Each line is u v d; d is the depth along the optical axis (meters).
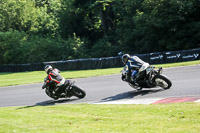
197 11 135.50
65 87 38.03
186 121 21.58
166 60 96.50
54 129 22.27
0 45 173.00
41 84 62.44
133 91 38.81
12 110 33.12
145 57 102.12
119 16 190.25
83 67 119.50
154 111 25.77
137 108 27.77
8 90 58.31
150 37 142.38
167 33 138.88
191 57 90.44
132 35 153.88
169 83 35.69
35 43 176.50
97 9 190.25
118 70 78.81
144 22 147.62
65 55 168.12
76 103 35.50
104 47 170.88
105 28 192.25
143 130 20.33
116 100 34.22
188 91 33.72
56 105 35.19
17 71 142.75
